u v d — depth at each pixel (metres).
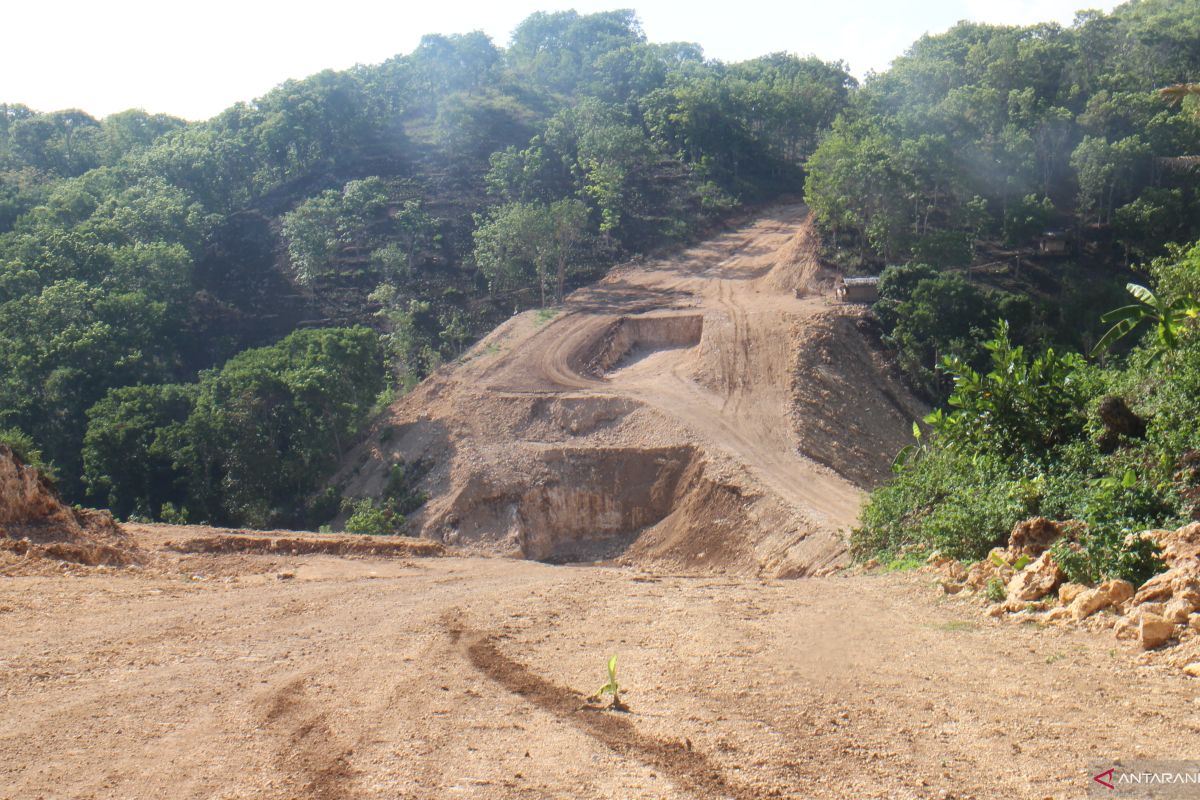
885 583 15.48
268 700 9.12
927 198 83.62
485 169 109.62
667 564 46.72
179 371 82.56
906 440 58.47
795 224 95.06
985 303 64.06
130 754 7.62
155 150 111.56
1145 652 9.46
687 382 60.97
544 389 61.47
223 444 57.66
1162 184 79.88
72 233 86.44
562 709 8.68
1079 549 12.19
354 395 62.66
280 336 88.12
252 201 108.44
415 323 84.88
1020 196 82.44
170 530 26.52
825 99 113.25
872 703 8.55
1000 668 9.47
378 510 52.47
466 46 131.00
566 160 105.06
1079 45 112.06
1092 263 75.94
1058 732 7.56
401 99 124.31
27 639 11.91
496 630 12.38
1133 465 15.38
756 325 67.12
